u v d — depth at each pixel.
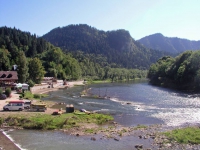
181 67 122.62
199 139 34.19
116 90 110.56
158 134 37.47
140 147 31.69
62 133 37.72
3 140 33.88
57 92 102.25
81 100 75.56
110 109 59.69
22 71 102.44
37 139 34.66
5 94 68.12
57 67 173.75
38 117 44.12
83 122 44.22
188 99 78.31
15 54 170.62
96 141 34.19
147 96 86.62
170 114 53.81
